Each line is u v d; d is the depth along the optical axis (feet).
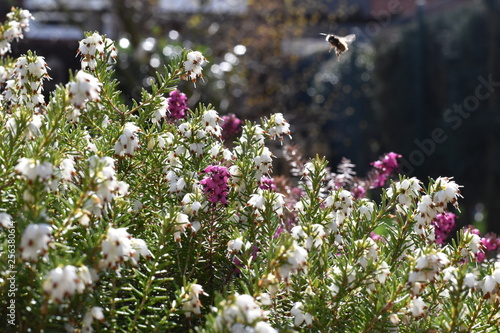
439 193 2.31
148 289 2.14
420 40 9.20
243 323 2.00
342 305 2.23
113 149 2.28
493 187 8.02
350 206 2.36
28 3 8.80
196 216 2.28
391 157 3.02
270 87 10.39
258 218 2.36
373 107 10.41
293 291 2.23
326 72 11.44
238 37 10.00
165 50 5.54
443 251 2.35
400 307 2.19
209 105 2.43
